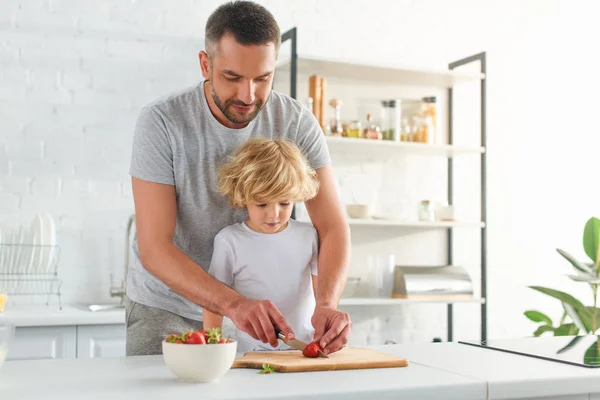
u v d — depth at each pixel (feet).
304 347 5.04
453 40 13.67
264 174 6.13
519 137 14.01
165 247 5.89
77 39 11.40
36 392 3.96
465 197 13.64
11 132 11.07
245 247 6.46
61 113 11.30
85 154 11.39
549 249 14.11
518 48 14.07
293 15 12.66
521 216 13.94
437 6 13.60
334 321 5.31
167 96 6.37
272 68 5.75
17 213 11.05
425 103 12.73
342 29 12.96
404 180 13.24
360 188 12.94
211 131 6.35
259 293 6.45
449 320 13.32
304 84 12.62
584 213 14.37
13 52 11.10
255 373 4.60
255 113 5.98
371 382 4.26
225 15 5.69
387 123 12.32
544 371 4.72
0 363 4.23
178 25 11.92
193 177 6.37
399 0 13.34
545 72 14.23
